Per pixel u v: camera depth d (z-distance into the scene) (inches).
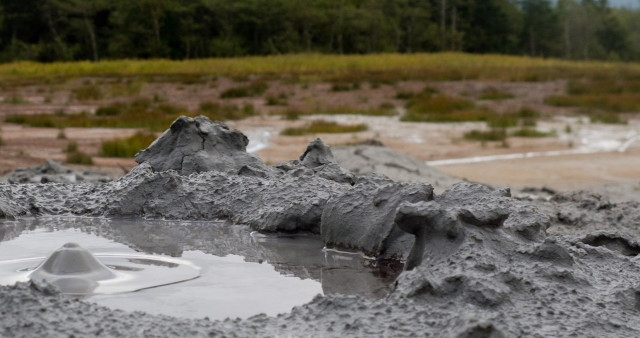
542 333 82.5
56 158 494.0
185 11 3240.7
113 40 3203.7
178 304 97.4
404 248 129.0
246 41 3432.6
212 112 896.9
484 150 588.1
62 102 1093.8
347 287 109.3
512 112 946.7
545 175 451.5
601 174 459.5
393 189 137.7
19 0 3203.7
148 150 202.2
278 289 107.2
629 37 4397.1
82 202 176.9
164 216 168.1
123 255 128.4
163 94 1218.0
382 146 463.8
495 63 2150.6
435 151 577.6
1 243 138.3
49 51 3041.3
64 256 110.0
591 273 105.0
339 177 185.8
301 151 548.7
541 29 4077.3
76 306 84.4
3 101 1070.4
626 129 780.6
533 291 94.1
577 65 2240.4
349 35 3550.7
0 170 410.0
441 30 3777.1
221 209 167.6
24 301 83.1
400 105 1091.3
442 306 89.7
